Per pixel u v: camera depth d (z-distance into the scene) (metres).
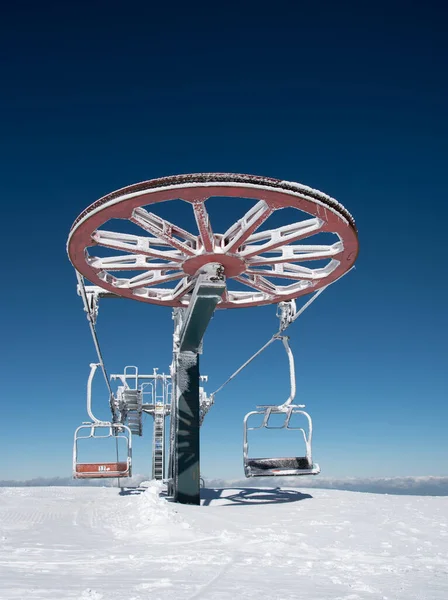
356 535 10.15
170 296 14.95
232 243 11.13
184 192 9.45
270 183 9.42
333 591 5.78
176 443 15.01
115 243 11.48
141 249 11.62
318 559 7.89
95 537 9.38
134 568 6.80
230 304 15.34
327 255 12.01
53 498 16.41
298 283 14.63
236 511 12.98
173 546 8.54
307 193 9.66
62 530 10.20
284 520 11.85
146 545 8.61
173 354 17.12
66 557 7.46
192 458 14.98
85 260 12.03
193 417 15.23
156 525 10.12
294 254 12.23
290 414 17.31
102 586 5.65
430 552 8.68
